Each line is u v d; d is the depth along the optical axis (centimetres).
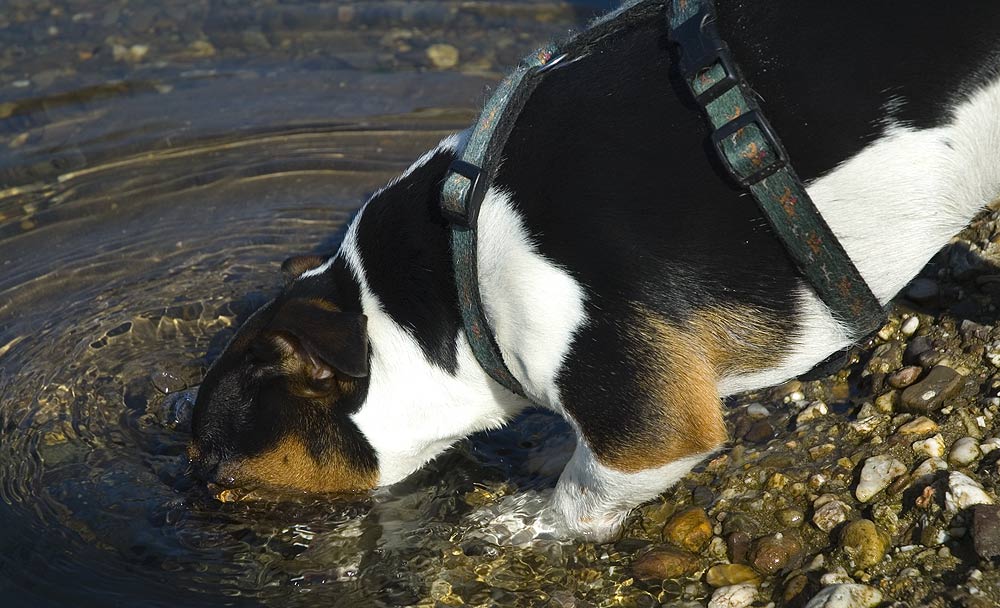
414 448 104
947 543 96
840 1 91
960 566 94
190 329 126
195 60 168
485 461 112
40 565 106
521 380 99
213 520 109
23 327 127
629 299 94
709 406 95
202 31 174
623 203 93
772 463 105
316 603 103
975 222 114
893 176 92
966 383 105
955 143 92
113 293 130
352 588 104
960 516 96
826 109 91
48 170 147
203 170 146
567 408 97
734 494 104
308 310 98
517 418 115
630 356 94
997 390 103
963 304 110
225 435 105
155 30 175
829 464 104
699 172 92
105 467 113
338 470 104
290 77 163
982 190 95
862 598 94
